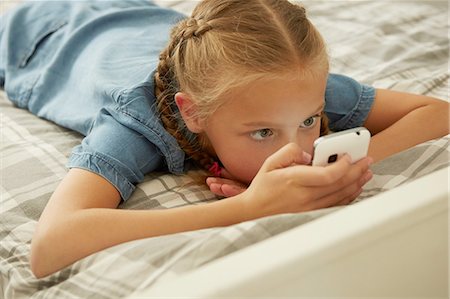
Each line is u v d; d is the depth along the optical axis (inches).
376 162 34.0
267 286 18.5
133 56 43.1
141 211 29.3
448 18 58.1
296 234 19.7
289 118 30.5
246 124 31.1
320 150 27.1
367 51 52.6
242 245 24.4
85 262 27.7
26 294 29.5
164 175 36.0
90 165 32.0
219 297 17.9
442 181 21.5
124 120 34.7
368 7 60.9
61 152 39.8
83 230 28.4
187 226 28.6
